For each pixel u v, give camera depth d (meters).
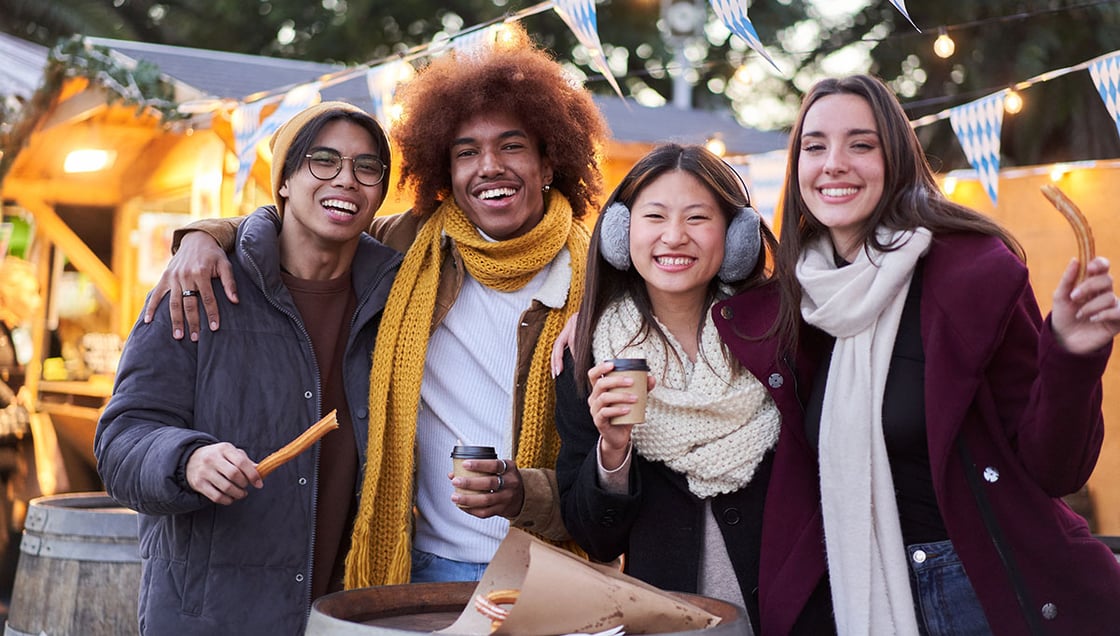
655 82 13.58
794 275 2.23
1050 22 10.01
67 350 6.43
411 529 2.54
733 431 2.23
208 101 4.84
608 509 2.19
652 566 2.25
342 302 2.62
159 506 2.25
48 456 6.21
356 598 1.95
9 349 6.23
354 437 2.58
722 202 2.29
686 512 2.26
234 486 2.18
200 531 2.39
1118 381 4.53
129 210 6.40
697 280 2.27
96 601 3.16
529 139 2.68
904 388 2.09
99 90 5.03
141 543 2.50
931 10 10.80
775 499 2.17
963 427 2.04
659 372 2.30
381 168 2.55
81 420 6.13
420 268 2.68
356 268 2.64
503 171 2.62
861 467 2.07
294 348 2.49
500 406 2.59
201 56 6.18
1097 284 1.76
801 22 13.30
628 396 2.07
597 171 2.90
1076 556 2.00
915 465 2.10
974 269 2.04
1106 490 4.55
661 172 2.29
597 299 2.38
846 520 2.07
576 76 2.93
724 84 14.25
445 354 2.63
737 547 2.22
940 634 2.04
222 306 2.47
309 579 2.43
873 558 2.06
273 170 2.56
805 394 2.22
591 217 3.15
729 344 2.24
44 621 3.18
